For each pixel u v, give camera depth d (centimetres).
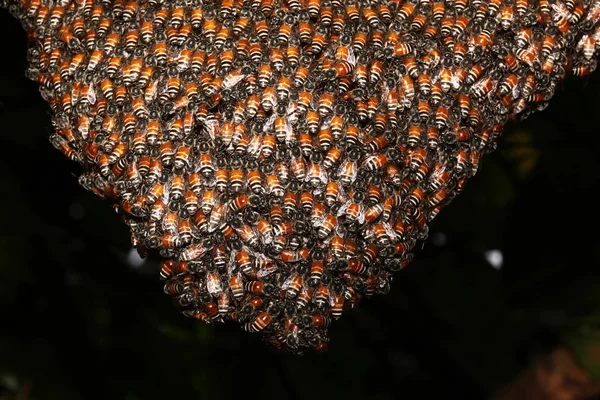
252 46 69
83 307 89
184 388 89
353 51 70
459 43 70
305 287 70
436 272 95
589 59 73
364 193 70
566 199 89
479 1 71
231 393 91
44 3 72
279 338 71
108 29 71
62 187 89
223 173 69
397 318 97
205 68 69
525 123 92
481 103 71
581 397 84
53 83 71
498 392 85
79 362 87
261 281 70
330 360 95
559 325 87
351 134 69
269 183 69
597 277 88
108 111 70
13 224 87
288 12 70
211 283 70
